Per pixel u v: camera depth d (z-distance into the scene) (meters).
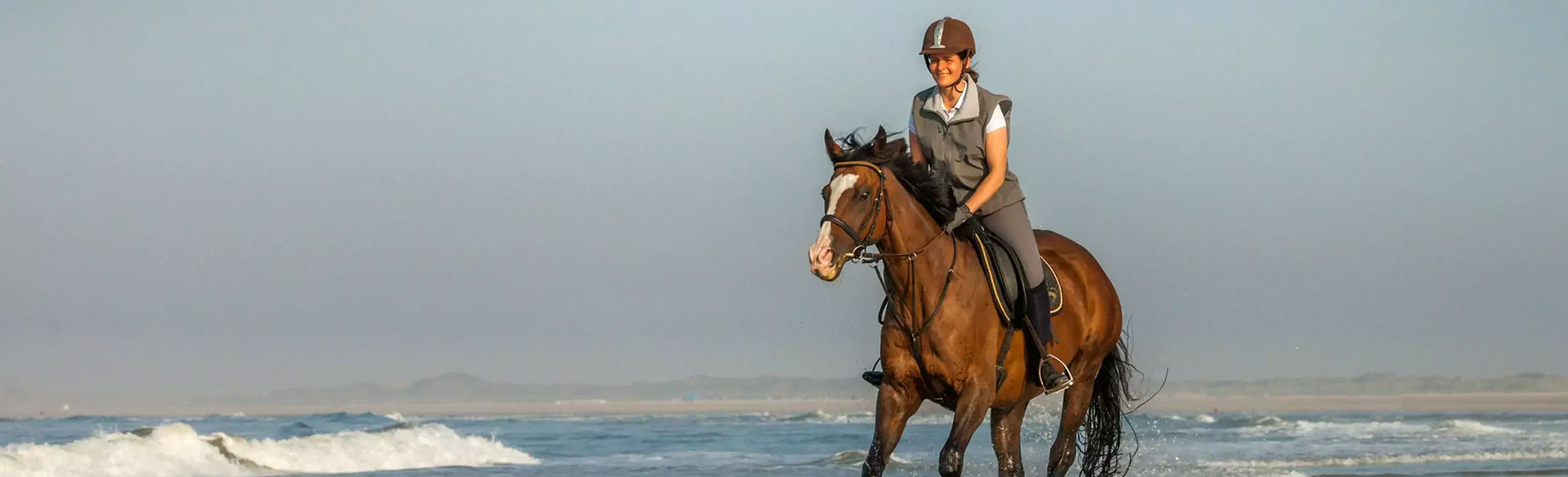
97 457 13.03
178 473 13.04
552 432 20.27
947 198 6.89
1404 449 15.52
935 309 6.80
